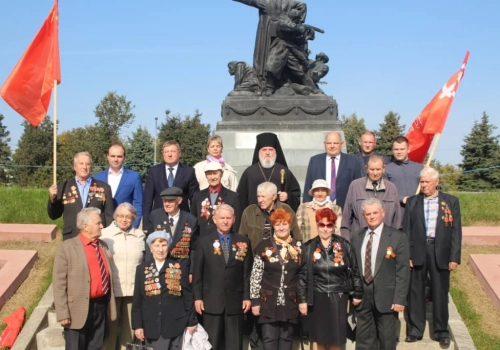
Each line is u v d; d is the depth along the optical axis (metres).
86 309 6.87
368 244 7.21
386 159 9.44
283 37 13.98
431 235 7.76
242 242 7.33
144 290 7.03
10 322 8.55
